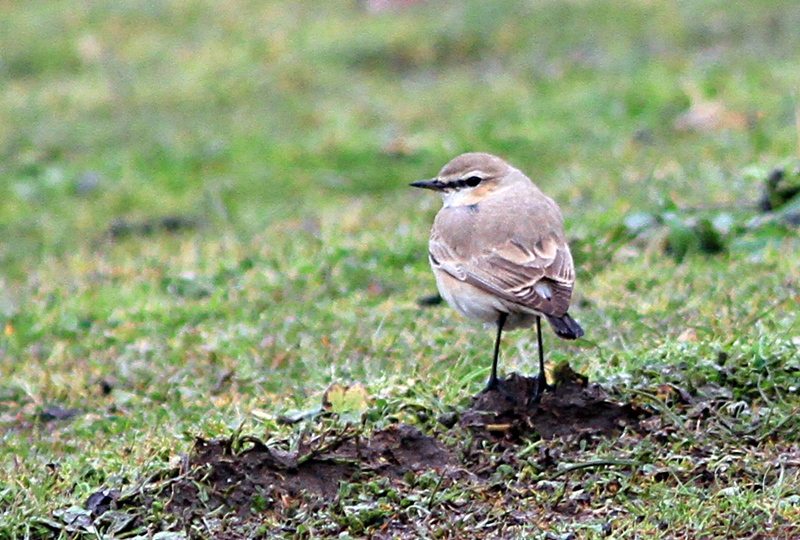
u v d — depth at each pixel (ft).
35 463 33.09
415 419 32.42
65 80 91.15
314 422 32.65
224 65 90.22
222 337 43.70
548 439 31.30
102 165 74.33
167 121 81.20
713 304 40.68
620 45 85.97
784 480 28.60
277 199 67.56
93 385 40.93
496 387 32.99
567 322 31.71
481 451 30.86
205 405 37.27
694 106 70.49
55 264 58.08
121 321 47.57
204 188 69.67
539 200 35.83
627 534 27.30
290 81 86.48
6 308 50.26
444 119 76.28
